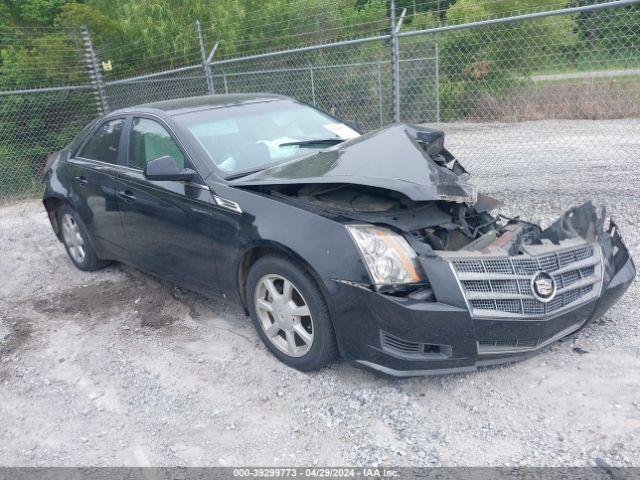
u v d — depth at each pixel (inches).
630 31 312.8
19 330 184.4
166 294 201.2
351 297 124.6
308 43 548.1
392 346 124.3
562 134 405.4
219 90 502.9
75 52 474.3
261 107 192.4
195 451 121.0
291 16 558.9
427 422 122.0
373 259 123.4
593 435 113.1
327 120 198.8
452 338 119.9
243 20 577.9
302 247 130.9
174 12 592.1
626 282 141.4
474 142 399.5
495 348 124.0
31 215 358.9
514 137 406.6
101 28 546.9
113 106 494.0
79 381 152.6
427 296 122.3
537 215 245.4
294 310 139.3
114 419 135.2
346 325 127.2
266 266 141.9
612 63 332.5
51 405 143.3
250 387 141.2
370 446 117.0
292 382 140.5
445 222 139.4
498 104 439.5
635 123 419.2
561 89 430.6
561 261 130.5
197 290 172.4
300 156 173.0
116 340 172.1
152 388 145.6
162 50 578.9
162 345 166.6
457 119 456.1
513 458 109.4
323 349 134.7
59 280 226.5
